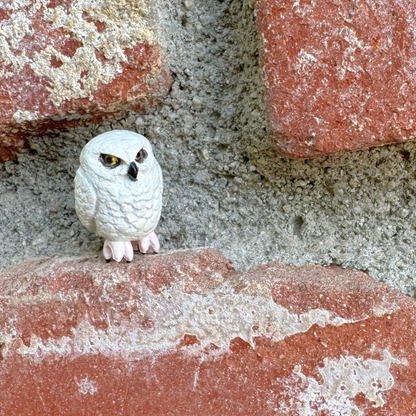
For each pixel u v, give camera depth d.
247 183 0.22
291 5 0.20
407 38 0.20
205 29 0.22
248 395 0.21
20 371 0.22
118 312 0.21
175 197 0.22
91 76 0.21
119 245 0.21
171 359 0.21
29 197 0.23
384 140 0.20
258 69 0.21
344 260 0.21
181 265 0.21
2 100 0.21
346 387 0.21
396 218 0.21
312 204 0.22
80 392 0.21
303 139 0.20
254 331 0.21
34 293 0.22
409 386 0.21
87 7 0.21
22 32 0.21
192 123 0.22
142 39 0.21
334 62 0.20
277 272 0.21
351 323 0.21
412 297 0.21
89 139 0.22
